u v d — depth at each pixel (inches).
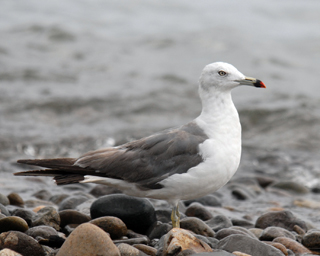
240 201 465.1
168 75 885.2
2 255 244.2
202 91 319.6
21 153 610.2
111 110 747.4
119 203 324.2
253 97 804.6
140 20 1382.9
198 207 366.9
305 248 304.8
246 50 1050.7
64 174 301.9
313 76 932.0
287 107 741.3
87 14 1421.0
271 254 274.7
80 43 1073.5
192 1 1617.9
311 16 1491.1
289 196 492.4
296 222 355.9
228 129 306.7
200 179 292.4
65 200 381.7
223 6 1572.3
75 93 798.5
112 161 299.1
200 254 253.6
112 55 1009.5
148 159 298.0
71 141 649.0
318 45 1159.6
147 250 274.8
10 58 949.8
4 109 730.2
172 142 299.7
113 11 1472.7
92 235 249.1
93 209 325.4
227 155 298.2
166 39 1106.1
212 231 322.3
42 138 653.3
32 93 791.1
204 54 1020.5
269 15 1487.5
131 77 886.4
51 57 985.5
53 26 1138.0
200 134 304.5
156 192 299.9
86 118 726.5
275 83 879.7
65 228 318.7
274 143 667.4
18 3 1488.7
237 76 312.0
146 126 701.3
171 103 774.5
